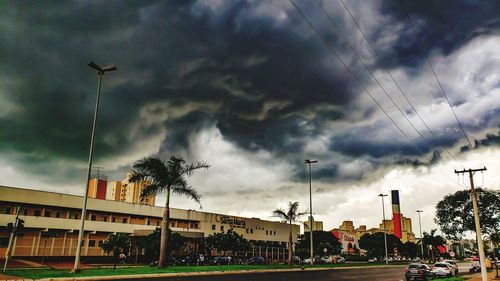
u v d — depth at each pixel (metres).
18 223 30.06
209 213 76.31
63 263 48.56
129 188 100.75
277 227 93.00
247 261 60.81
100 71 31.81
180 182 36.94
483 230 41.00
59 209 55.00
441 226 43.09
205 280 25.94
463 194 41.66
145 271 29.89
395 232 160.12
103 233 58.84
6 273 26.08
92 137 30.61
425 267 34.84
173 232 53.88
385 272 44.28
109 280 24.30
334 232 132.25
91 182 67.94
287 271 41.12
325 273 38.69
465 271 58.31
